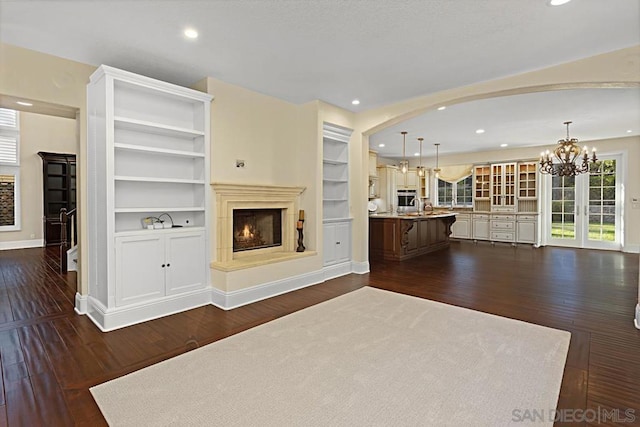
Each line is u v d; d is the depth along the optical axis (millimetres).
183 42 2984
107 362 2461
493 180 9250
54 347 2713
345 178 5457
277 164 4684
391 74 3725
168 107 3756
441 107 4523
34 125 8125
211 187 3881
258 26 2711
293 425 1773
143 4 2393
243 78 3877
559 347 2682
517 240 8773
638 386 2135
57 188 8367
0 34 2816
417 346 2703
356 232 5449
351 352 2602
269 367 2373
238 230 4406
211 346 2721
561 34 2820
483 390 2086
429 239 7668
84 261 3533
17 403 1965
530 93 4012
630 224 7398
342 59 3336
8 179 7855
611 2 2352
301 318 3359
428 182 10500
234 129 4109
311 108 4785
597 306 3715
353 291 4363
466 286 4605
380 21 2635
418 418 1823
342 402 1968
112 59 3334
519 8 2443
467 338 2855
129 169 3531
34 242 8172
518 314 3463
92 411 1894
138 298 3295
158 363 2441
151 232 3389
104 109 3109
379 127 5195
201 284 3812
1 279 4992
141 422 1797
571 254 7258
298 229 4754
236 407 1924
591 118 5656
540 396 2025
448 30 2768
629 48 3068
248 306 3758
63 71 3293
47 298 4070
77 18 2578
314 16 2562
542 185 8562
